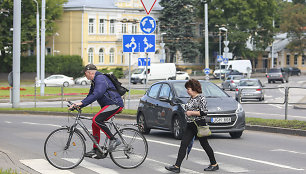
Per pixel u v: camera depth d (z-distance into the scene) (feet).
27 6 626.64
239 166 88.89
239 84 312.91
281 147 113.91
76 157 85.61
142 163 91.97
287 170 85.05
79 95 373.20
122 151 86.58
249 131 150.10
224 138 132.36
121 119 193.47
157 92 141.38
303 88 174.50
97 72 85.81
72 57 641.81
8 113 232.32
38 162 91.61
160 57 619.26
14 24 229.86
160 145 117.50
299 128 141.28
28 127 161.38
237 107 129.49
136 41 198.39
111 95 85.25
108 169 85.81
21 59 645.92
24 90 423.23
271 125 149.38
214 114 126.41
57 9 649.61
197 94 83.82
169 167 82.38
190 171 84.33
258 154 103.04
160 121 136.15
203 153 104.17
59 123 176.14
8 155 99.09
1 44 615.16
